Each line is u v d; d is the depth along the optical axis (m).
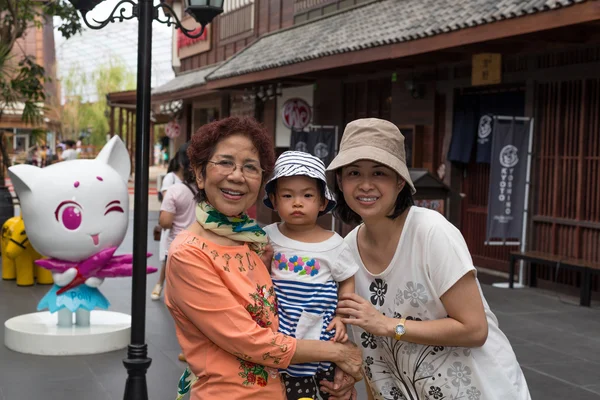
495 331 2.95
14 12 12.48
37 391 5.57
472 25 8.64
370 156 2.69
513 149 9.98
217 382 2.59
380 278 2.93
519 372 2.96
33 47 49.09
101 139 64.44
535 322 8.14
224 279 2.56
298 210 2.75
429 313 2.83
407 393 2.96
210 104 24.05
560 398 5.63
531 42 9.66
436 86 12.02
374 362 3.07
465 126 11.50
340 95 15.02
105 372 6.07
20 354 6.56
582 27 8.36
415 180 10.24
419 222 2.81
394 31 10.52
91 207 6.56
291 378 2.76
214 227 2.58
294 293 2.73
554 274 9.98
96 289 6.96
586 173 9.47
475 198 11.73
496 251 11.34
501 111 10.97
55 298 6.76
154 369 6.18
